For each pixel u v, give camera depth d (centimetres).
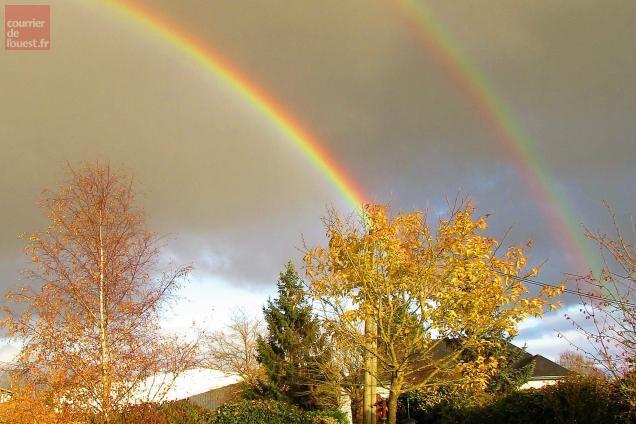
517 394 1683
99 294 1385
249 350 4141
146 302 1415
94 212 1434
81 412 1275
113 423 1267
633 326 985
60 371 1267
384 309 1104
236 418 2212
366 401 1309
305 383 2908
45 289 1338
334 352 2439
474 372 1070
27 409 1244
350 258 1120
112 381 1302
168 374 1549
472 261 1073
